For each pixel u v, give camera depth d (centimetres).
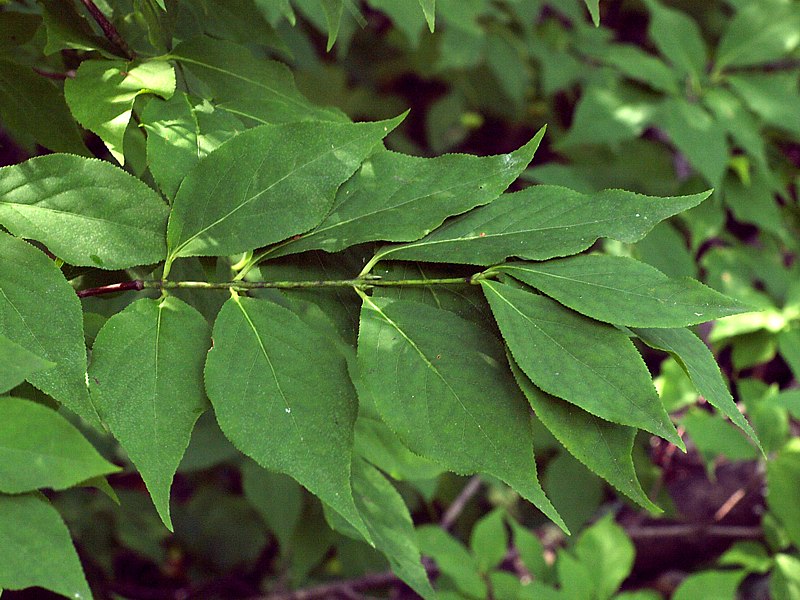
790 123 114
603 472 61
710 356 64
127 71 69
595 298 62
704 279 123
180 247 65
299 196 65
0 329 61
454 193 65
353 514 61
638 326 61
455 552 110
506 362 63
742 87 116
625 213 64
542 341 62
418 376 62
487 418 62
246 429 62
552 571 113
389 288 64
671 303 62
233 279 68
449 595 108
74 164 65
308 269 66
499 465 61
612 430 61
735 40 118
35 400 64
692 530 125
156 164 67
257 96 72
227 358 62
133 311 63
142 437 62
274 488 114
